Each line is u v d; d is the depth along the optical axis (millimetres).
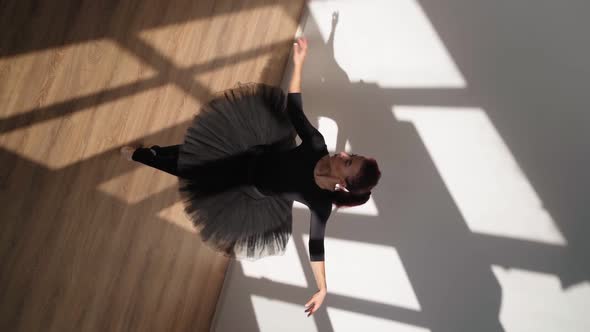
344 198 1828
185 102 2473
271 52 2914
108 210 2215
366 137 2510
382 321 2328
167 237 2547
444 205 2180
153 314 2539
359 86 2582
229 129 2055
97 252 2193
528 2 2021
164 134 2408
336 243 2547
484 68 2129
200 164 2010
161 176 2457
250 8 2660
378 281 2363
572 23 1896
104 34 2023
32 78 1835
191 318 2834
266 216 2145
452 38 2244
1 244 1836
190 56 2428
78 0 1902
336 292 2514
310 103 2830
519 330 1926
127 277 2355
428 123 2277
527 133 1977
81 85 1997
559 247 1854
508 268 1972
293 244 2725
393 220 2338
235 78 2727
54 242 2014
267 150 2061
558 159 1887
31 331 1981
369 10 2586
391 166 2381
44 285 2002
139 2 2117
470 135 2139
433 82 2289
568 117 1876
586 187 1810
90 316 2211
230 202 2059
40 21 1812
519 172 1985
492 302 2000
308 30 2938
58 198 2004
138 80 2215
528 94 1990
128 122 2223
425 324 2184
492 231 2029
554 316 1851
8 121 1797
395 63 2439
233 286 2980
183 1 2311
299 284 2666
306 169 1823
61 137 1974
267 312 2785
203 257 2816
